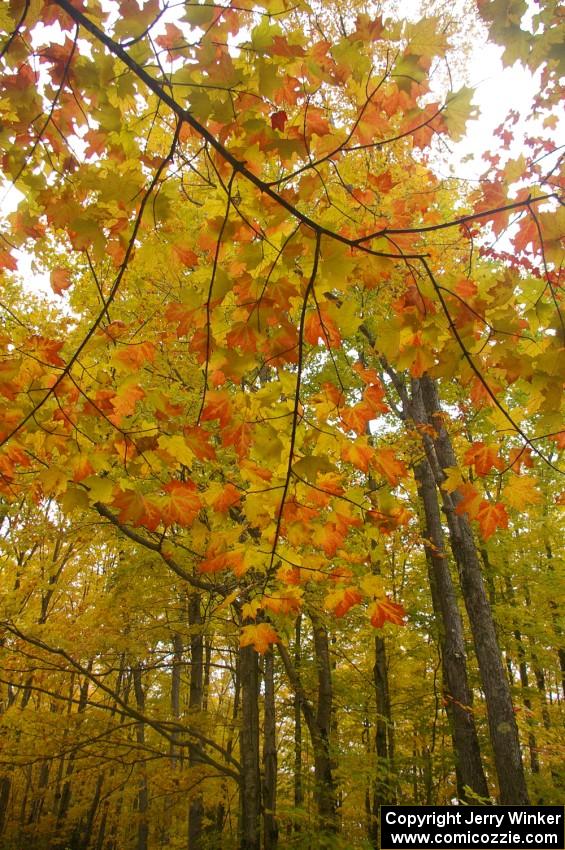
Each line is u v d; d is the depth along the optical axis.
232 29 1.47
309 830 4.87
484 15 1.55
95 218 1.51
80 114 1.68
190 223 3.00
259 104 1.49
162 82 1.47
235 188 1.71
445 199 3.71
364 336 6.12
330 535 1.85
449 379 1.66
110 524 4.78
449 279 1.59
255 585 2.45
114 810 8.51
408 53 1.38
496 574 8.30
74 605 7.57
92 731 4.47
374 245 1.75
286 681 7.44
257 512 1.82
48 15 1.54
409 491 5.97
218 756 9.27
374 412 1.80
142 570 5.24
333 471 1.60
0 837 10.09
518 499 1.69
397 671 8.60
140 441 1.75
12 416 1.74
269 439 1.74
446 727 7.17
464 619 9.14
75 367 1.80
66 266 3.86
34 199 1.83
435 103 1.52
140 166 1.75
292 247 1.51
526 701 8.79
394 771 6.78
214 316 1.75
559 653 9.38
